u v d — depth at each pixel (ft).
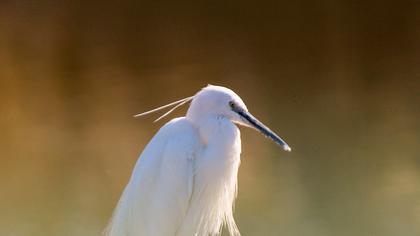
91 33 50.52
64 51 49.16
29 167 36.45
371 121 39.04
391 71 44.98
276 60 47.16
